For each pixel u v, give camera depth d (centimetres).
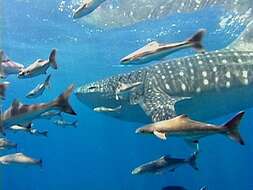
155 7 1764
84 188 9838
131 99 1066
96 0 572
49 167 10325
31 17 2053
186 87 1075
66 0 1805
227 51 1127
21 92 3866
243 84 1094
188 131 496
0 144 849
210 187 6700
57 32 2294
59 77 3441
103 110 1087
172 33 2203
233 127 490
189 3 1731
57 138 9106
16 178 8831
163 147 7125
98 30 2184
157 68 1094
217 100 1098
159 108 1022
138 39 2372
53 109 544
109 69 3195
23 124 567
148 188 8006
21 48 2591
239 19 1839
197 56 1115
